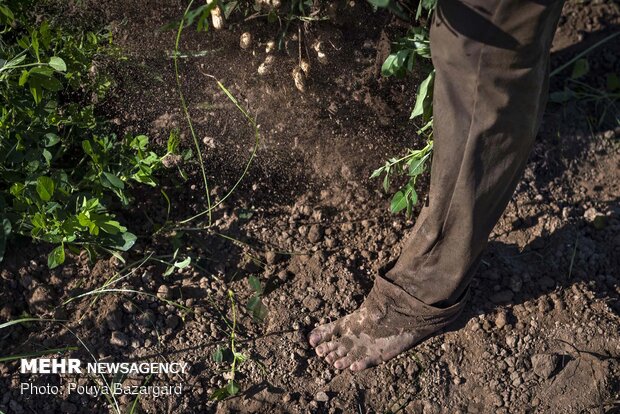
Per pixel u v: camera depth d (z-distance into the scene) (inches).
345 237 112.5
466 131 79.0
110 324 102.6
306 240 111.9
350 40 103.7
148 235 109.8
